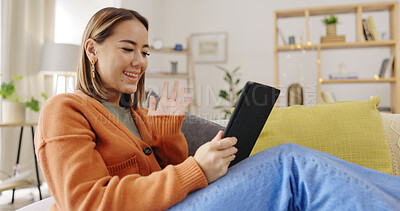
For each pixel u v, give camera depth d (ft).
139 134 3.41
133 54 2.91
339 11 12.75
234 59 15.21
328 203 2.07
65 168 2.21
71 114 2.48
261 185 2.17
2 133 9.03
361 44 12.17
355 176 2.14
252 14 15.10
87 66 3.03
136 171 2.82
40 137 2.39
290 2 14.66
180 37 15.72
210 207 2.12
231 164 2.62
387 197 2.07
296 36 13.33
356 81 12.14
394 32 12.03
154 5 14.71
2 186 7.38
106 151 2.70
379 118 4.04
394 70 12.01
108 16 2.88
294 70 14.26
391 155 4.17
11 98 7.88
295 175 2.23
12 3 9.24
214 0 15.47
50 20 10.35
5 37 9.04
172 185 2.15
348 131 3.87
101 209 2.06
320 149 3.81
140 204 2.11
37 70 9.93
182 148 3.36
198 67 15.48
